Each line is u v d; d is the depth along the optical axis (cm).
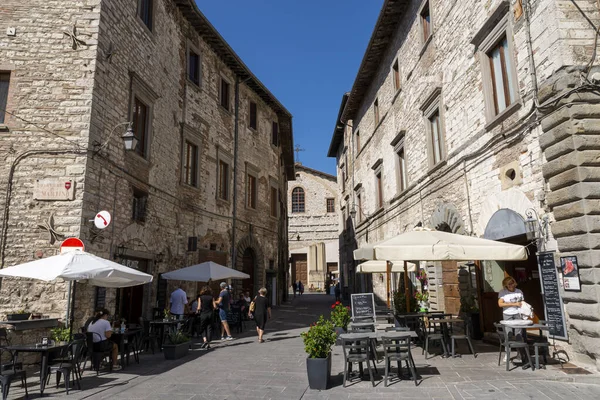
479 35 1021
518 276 976
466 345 972
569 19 745
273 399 608
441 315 907
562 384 610
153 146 1311
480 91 1031
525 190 840
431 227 1339
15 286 898
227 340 1248
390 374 732
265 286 2280
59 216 935
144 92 1262
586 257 671
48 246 920
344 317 1030
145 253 1233
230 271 1367
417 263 1473
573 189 696
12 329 797
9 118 966
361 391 638
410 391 621
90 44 1017
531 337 895
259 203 2248
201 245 1647
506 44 948
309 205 4338
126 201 1138
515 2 877
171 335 988
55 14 1023
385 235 1958
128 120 1162
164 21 1433
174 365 870
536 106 788
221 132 1884
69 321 891
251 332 1436
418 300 1192
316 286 4119
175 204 1461
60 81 995
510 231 873
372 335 688
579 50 733
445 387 630
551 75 754
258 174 2250
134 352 914
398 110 1723
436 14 1312
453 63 1186
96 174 1001
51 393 659
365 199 2392
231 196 1942
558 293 737
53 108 980
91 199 977
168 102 1440
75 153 966
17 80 982
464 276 1141
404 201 1644
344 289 3098
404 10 1647
